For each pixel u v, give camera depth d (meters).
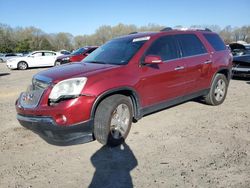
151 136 4.74
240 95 7.86
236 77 11.16
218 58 6.39
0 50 71.56
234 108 6.41
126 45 5.20
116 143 4.36
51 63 22.05
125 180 3.39
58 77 4.11
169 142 4.46
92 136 4.25
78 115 3.93
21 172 3.65
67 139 4.03
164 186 3.22
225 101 7.10
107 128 4.19
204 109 6.33
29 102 4.21
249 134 4.72
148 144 4.41
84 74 4.18
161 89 5.08
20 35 84.50
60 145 4.28
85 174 3.56
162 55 5.17
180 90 5.50
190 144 4.36
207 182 3.27
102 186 3.28
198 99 7.13
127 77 4.49
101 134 4.21
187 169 3.58
